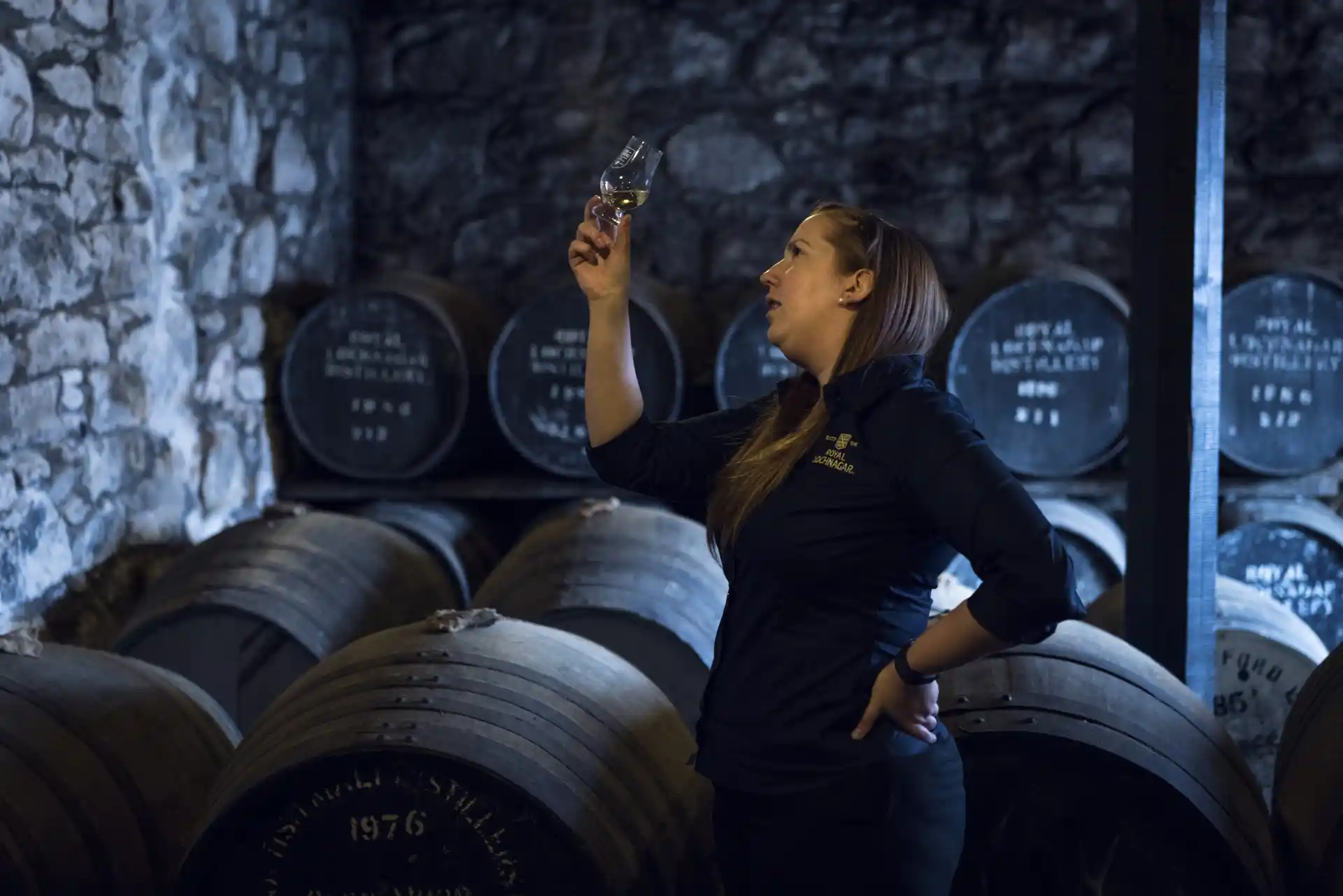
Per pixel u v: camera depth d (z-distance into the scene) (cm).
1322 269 541
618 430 187
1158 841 210
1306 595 468
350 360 470
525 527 478
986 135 542
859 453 162
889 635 164
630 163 182
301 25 509
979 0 539
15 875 214
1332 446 471
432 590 366
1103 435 467
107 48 374
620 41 548
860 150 545
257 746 213
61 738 230
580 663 235
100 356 372
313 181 521
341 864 201
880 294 169
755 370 471
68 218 355
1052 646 227
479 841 200
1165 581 314
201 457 434
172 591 330
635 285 483
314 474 501
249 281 469
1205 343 309
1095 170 540
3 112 324
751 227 548
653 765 224
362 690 213
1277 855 232
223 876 203
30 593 337
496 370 471
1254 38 536
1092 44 538
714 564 344
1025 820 212
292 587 328
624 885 200
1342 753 222
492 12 550
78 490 361
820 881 165
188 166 423
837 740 162
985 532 149
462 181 556
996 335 464
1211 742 224
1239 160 541
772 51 544
